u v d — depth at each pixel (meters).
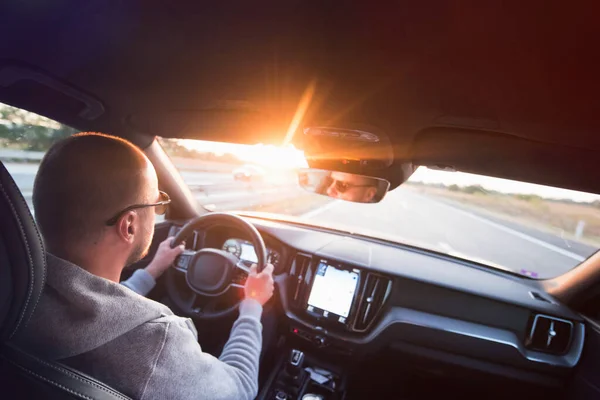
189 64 1.41
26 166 1.80
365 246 2.70
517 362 2.24
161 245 2.13
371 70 1.24
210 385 1.03
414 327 2.31
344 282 2.44
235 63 1.34
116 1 1.06
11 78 1.65
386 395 2.57
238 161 2.94
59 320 0.80
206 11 1.04
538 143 1.56
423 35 1.00
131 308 0.88
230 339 1.42
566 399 2.23
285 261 2.56
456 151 1.82
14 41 1.36
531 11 0.83
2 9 1.16
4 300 0.70
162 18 1.12
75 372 0.78
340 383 2.46
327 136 1.87
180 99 1.78
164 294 2.46
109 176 0.91
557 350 2.25
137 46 1.31
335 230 2.94
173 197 2.82
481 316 2.31
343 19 0.99
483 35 0.95
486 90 1.24
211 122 2.04
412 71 1.21
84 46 1.36
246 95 1.62
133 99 1.85
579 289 2.21
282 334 2.59
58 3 1.10
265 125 1.94
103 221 0.92
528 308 2.25
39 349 0.79
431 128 1.62
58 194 0.88
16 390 0.73
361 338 2.38
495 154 1.77
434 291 2.36
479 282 2.40
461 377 2.37
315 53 1.19
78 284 0.83
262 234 2.60
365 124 1.67
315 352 2.57
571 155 1.60
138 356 0.88
